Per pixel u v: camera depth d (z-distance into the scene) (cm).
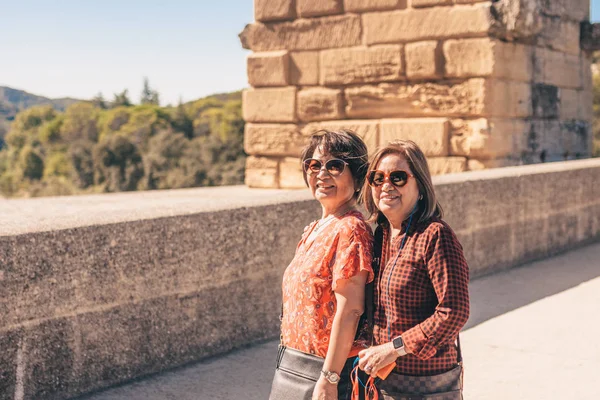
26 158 13600
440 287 293
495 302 775
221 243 598
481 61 1238
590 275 902
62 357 489
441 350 305
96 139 13088
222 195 1365
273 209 642
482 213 900
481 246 902
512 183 954
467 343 633
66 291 490
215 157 8444
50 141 13888
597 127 5156
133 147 9575
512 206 955
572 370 562
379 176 311
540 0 1341
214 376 547
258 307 633
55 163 12688
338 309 306
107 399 497
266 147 1453
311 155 337
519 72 1306
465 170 1266
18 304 464
